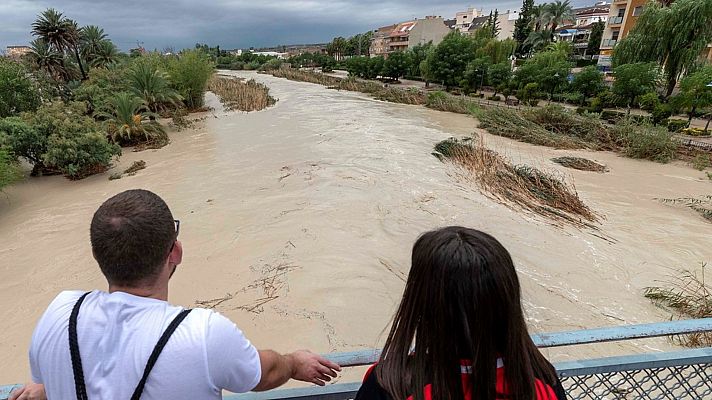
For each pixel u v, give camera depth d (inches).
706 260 305.3
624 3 1579.7
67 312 39.7
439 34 3051.2
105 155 549.6
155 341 36.7
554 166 561.9
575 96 1226.0
